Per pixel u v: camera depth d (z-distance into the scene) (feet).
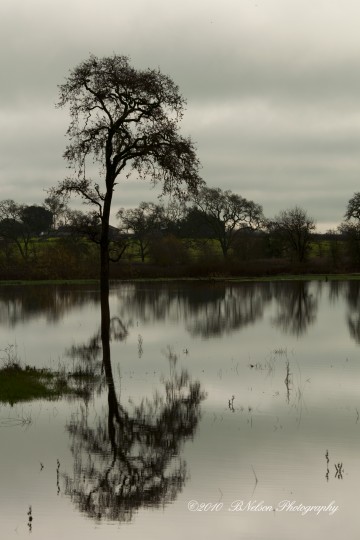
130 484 38.70
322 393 59.67
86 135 116.16
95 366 75.72
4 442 46.37
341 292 207.21
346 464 40.93
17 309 156.25
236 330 111.96
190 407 55.47
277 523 33.53
